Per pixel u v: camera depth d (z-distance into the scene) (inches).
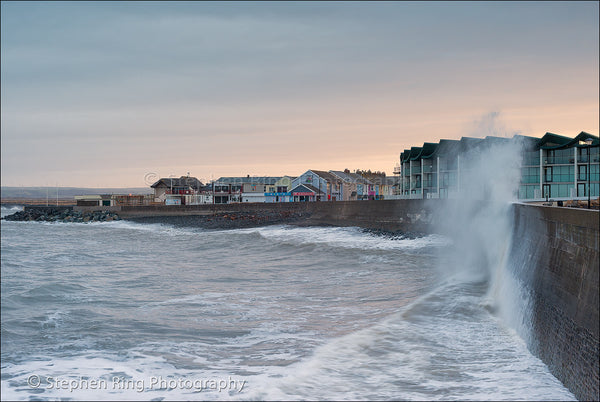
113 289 927.0
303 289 847.7
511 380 409.4
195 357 506.6
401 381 413.7
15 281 1064.8
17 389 432.1
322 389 401.1
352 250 1332.4
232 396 397.7
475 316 620.7
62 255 1566.2
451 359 463.8
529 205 664.4
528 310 526.6
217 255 1438.2
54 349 551.2
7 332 624.4
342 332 569.0
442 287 792.3
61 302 811.4
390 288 822.5
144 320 670.5
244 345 540.7
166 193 4104.3
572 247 427.2
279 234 1884.8
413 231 1611.7
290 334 572.7
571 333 392.5
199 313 696.4
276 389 402.6
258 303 748.6
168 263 1302.9
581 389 361.1
